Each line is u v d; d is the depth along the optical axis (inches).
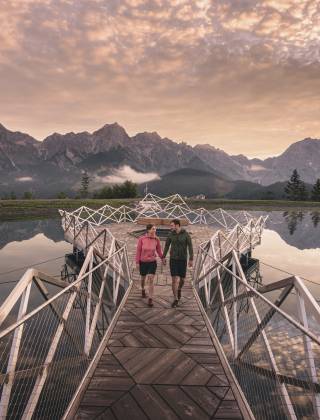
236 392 129.0
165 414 116.5
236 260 205.2
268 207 1989.4
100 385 134.3
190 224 908.0
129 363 153.4
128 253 455.8
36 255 598.5
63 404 154.7
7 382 104.7
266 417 158.1
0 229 929.5
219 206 1975.9
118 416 114.9
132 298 255.0
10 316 278.7
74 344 175.2
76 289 170.1
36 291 362.6
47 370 129.1
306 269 523.2
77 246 513.0
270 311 143.6
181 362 155.0
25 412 111.0
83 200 1686.8
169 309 229.6
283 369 200.2
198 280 281.6
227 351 226.2
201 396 127.9
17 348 112.3
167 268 365.1
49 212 1347.2
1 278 424.2
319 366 201.9
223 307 212.7
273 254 660.7
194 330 193.3
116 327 196.9
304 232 1018.1
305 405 168.4
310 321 283.6
